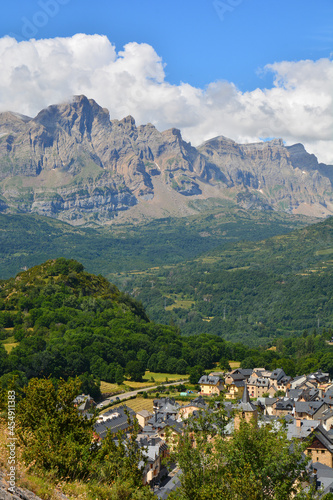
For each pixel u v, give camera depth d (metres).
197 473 60.84
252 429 61.41
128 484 54.34
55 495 44.06
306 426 158.25
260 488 57.47
